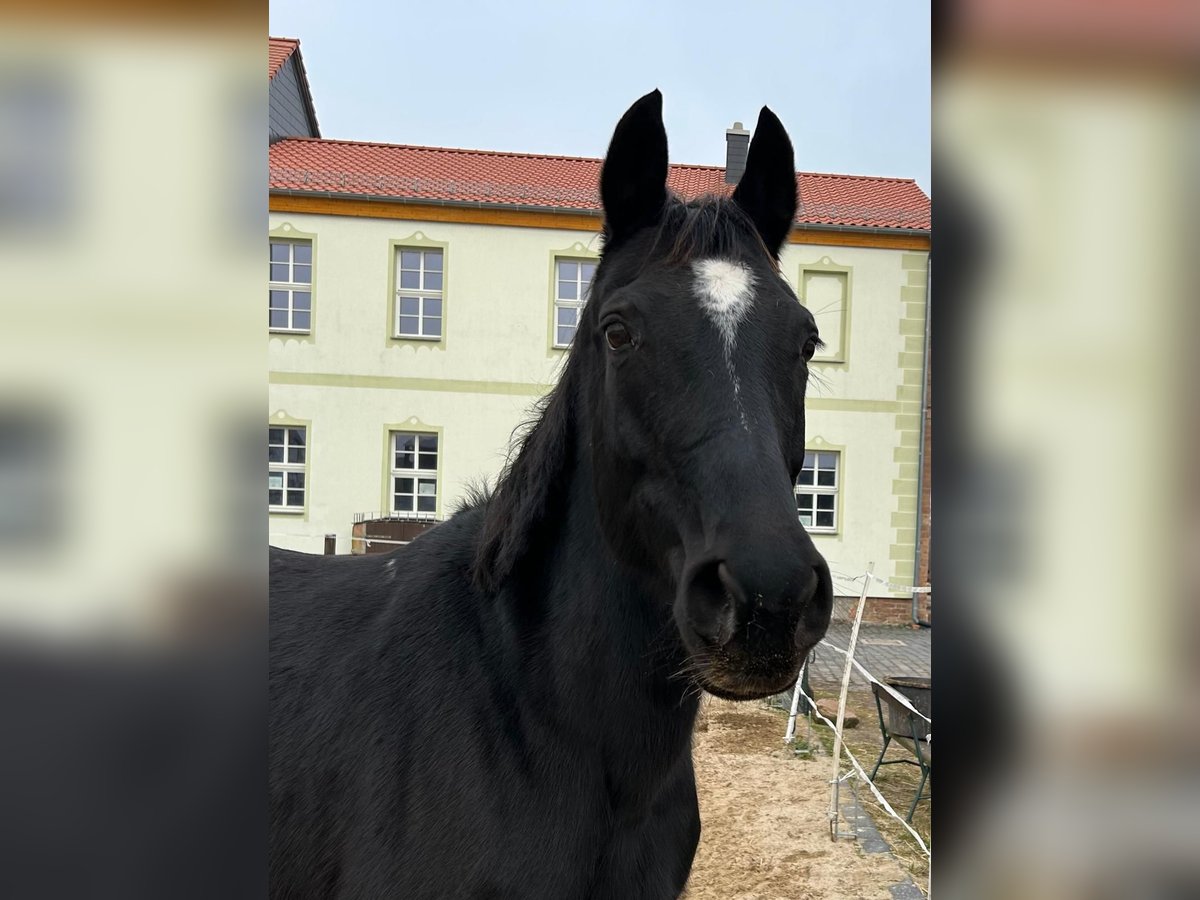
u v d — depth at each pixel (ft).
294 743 6.42
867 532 43.16
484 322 43.19
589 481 5.81
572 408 6.08
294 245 43.01
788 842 14.19
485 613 6.15
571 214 43.06
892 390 43.37
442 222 42.96
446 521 7.46
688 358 4.79
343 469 42.70
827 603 4.29
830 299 43.32
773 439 4.60
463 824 5.42
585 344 5.98
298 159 47.19
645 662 5.46
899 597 41.68
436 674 6.04
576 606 5.65
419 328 43.83
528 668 5.73
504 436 43.24
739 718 22.21
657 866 5.97
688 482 4.63
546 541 6.00
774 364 4.92
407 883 5.47
